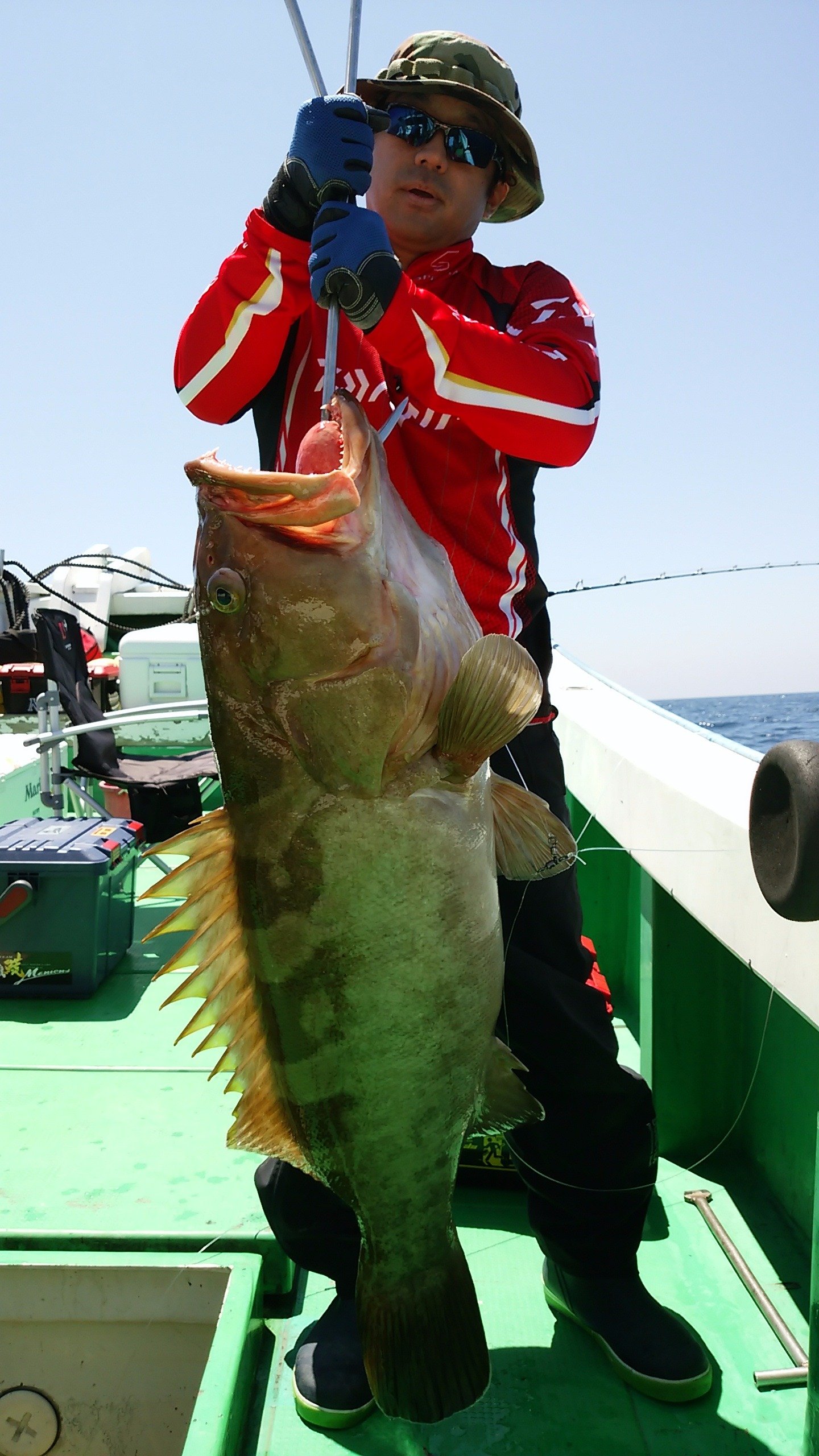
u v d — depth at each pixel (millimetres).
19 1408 2121
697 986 2561
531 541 1850
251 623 1361
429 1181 1467
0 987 3561
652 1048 2582
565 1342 1979
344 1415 1779
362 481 1367
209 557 1388
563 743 3664
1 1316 2082
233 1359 1769
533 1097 1571
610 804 2779
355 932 1374
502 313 1800
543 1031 1798
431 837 1387
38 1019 3391
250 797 1393
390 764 1373
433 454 1725
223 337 1634
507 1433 1766
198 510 1440
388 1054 1403
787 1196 2316
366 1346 1465
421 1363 1463
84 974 3561
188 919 1463
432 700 1414
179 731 6191
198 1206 2264
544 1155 1879
